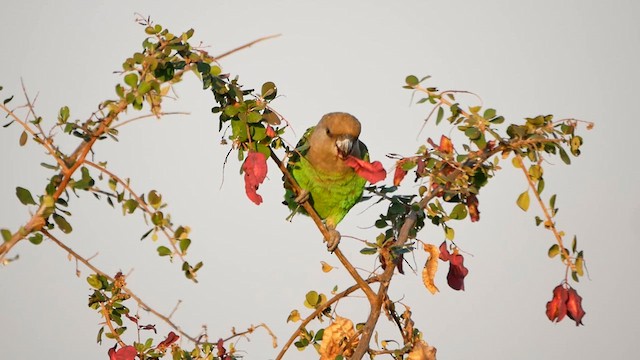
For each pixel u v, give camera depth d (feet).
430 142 26.20
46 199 19.75
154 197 20.52
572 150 23.67
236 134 24.27
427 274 25.23
